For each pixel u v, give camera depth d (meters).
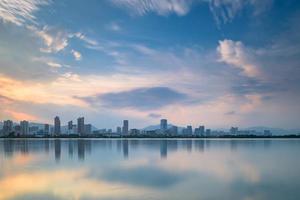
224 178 39.25
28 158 66.12
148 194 29.69
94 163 56.12
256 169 47.50
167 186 33.53
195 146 122.81
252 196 28.83
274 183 35.53
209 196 28.94
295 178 39.03
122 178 39.28
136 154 77.81
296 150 91.75
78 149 100.75
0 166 51.47
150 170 46.66
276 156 70.12
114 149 100.12
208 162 57.59
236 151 88.25
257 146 120.31
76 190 31.61
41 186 33.84
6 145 132.50
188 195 29.28
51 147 114.25
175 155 74.19
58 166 51.72
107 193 30.20
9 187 33.22
